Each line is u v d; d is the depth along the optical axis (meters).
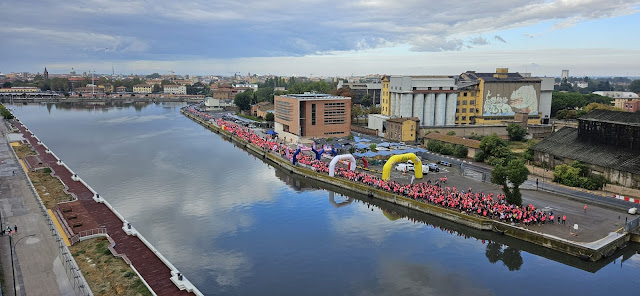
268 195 115.69
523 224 84.31
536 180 110.06
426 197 100.88
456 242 84.44
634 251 78.75
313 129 197.50
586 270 72.19
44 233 76.12
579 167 113.88
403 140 181.75
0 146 169.88
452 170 130.75
